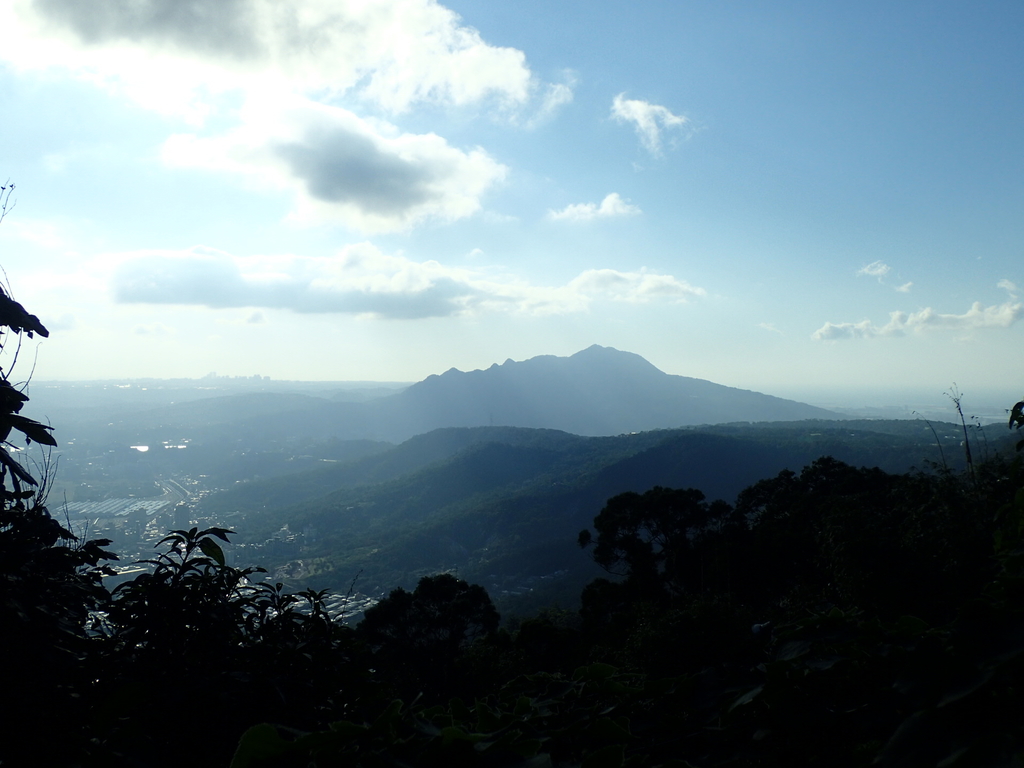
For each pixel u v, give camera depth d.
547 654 12.55
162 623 2.01
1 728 1.54
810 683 1.35
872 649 1.35
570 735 1.32
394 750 1.17
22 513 1.98
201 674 2.01
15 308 2.08
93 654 1.93
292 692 2.01
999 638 1.04
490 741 1.15
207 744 1.79
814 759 1.27
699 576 19.58
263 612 2.36
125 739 1.54
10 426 1.92
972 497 6.06
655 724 1.42
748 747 1.33
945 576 5.29
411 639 14.68
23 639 1.67
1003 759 0.87
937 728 0.98
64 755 1.56
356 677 2.26
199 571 2.26
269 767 1.13
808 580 14.33
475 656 11.67
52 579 1.93
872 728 1.16
